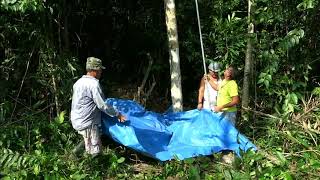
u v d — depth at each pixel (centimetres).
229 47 587
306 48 558
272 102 586
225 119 505
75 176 441
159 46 712
